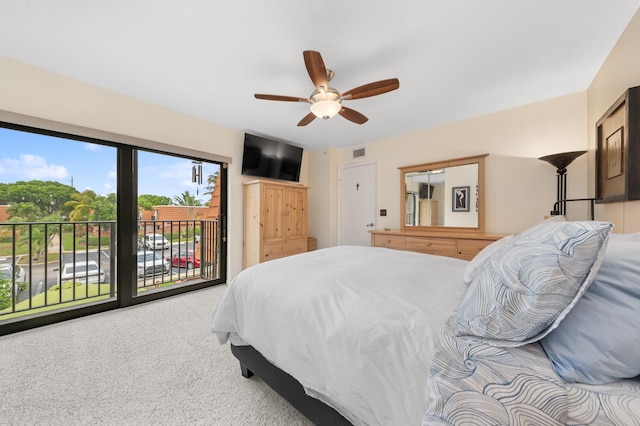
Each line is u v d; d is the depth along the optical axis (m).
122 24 1.64
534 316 0.63
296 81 2.32
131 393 1.40
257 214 3.57
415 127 3.53
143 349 1.84
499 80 2.30
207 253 3.56
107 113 2.49
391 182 3.96
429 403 0.61
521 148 2.85
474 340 0.72
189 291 3.22
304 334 1.03
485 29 1.66
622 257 0.63
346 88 2.42
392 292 1.16
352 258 1.90
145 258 3.01
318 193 4.76
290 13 1.53
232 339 1.53
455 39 1.75
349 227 4.50
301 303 1.12
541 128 2.73
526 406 0.54
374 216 4.16
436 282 1.32
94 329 2.15
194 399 1.36
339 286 1.24
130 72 2.20
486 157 3.08
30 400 1.33
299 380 1.03
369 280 1.34
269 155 3.96
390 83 1.85
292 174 4.31
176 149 2.99
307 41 1.78
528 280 0.66
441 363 0.67
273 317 1.19
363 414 0.81
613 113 1.79
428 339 0.79
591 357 0.57
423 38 1.75
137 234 2.79
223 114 3.12
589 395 0.53
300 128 3.61
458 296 1.12
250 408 1.31
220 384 1.48
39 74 2.13
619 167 1.71
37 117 2.11
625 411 0.49
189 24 1.64
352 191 4.46
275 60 2.02
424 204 3.58
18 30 1.69
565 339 0.62
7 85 2.00
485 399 0.56
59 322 2.28
